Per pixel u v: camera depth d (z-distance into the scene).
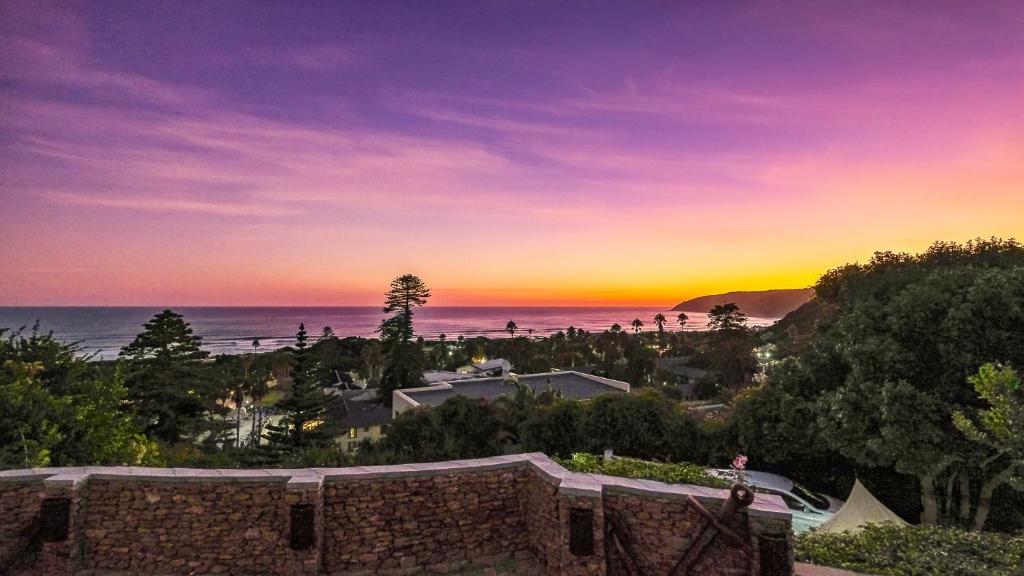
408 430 21.00
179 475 6.83
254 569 6.74
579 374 50.06
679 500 6.77
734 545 6.33
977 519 14.24
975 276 14.80
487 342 137.88
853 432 14.69
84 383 15.08
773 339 63.28
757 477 15.67
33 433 10.77
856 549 8.80
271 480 6.89
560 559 6.80
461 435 21.11
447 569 7.23
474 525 7.57
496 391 43.56
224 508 6.82
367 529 7.10
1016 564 8.09
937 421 13.65
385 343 70.19
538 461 7.99
